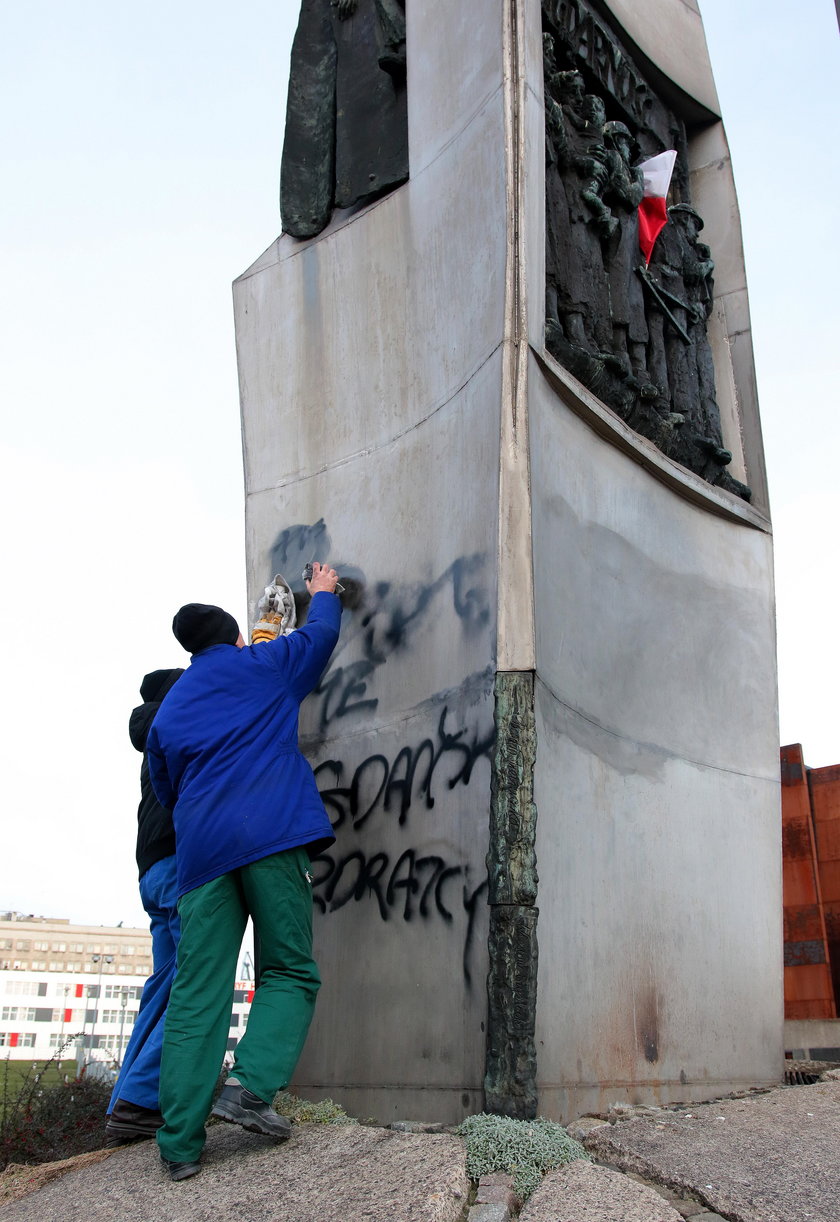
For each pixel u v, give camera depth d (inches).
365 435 209.3
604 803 177.2
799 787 369.4
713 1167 121.4
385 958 165.3
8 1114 206.1
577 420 198.4
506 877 146.9
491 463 171.5
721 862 207.2
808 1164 123.0
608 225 231.9
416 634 181.3
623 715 192.1
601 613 191.5
